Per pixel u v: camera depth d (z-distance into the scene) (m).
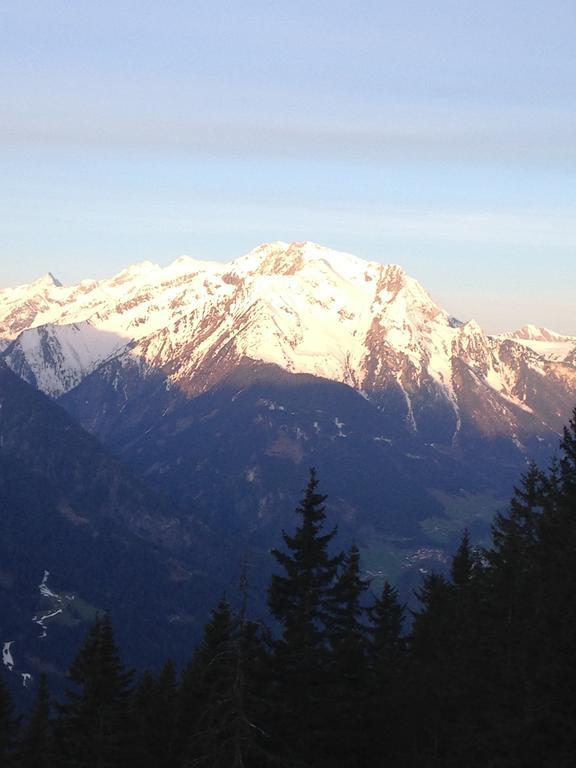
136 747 88.50
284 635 68.50
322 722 66.81
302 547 69.12
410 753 73.81
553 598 65.94
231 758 53.91
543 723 61.22
